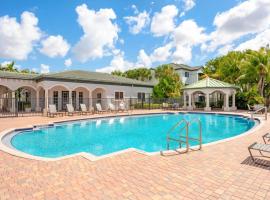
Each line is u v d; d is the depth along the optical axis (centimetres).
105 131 1462
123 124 1770
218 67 3828
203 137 1266
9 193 403
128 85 3031
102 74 3170
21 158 627
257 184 432
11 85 2248
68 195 394
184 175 484
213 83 2728
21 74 2478
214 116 2223
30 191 411
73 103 2664
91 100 2575
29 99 2714
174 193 398
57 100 2553
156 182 448
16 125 1352
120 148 1005
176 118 2134
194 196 386
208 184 435
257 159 596
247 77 2838
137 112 2411
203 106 3156
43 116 1962
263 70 2645
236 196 384
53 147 1014
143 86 3281
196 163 569
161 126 1691
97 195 393
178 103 3144
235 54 3522
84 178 473
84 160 604
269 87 2930
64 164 569
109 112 2406
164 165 555
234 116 2086
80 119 1753
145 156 639
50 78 2209
